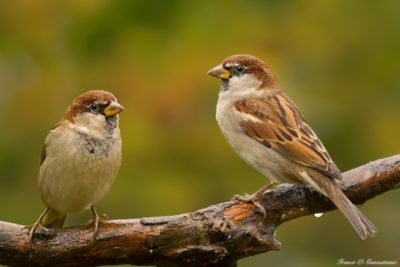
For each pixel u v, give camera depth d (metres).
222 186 14.09
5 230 8.70
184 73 14.56
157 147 14.08
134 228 8.78
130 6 15.75
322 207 9.63
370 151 14.88
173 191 13.78
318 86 15.35
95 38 15.62
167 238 8.80
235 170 14.14
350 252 14.22
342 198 9.38
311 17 16.09
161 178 13.87
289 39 15.76
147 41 15.30
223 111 10.72
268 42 15.59
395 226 14.34
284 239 14.20
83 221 13.55
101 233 8.75
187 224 8.84
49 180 9.13
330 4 16.25
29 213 14.01
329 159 9.84
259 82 10.73
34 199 14.23
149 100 14.35
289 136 10.19
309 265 14.05
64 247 8.72
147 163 14.02
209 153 14.13
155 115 14.25
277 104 10.53
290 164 10.07
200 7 15.86
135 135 14.03
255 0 16.17
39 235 8.70
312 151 9.96
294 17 16.00
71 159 9.01
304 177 9.85
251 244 9.01
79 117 9.12
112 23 15.69
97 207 13.61
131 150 13.98
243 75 10.73
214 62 14.87
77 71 15.21
